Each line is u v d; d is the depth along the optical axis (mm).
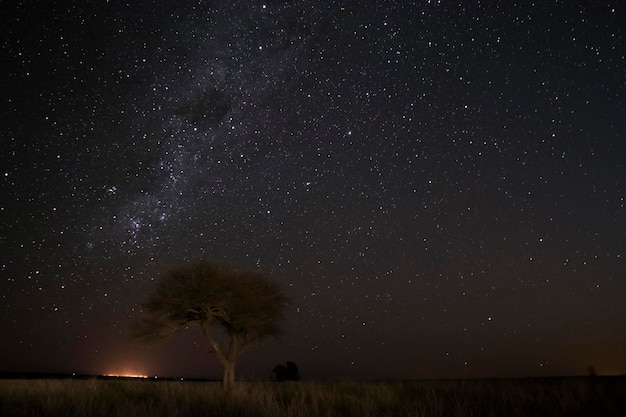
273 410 10836
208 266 22500
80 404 11492
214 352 21953
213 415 11328
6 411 11391
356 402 12250
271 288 23922
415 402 11617
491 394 12617
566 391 11664
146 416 10352
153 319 21969
